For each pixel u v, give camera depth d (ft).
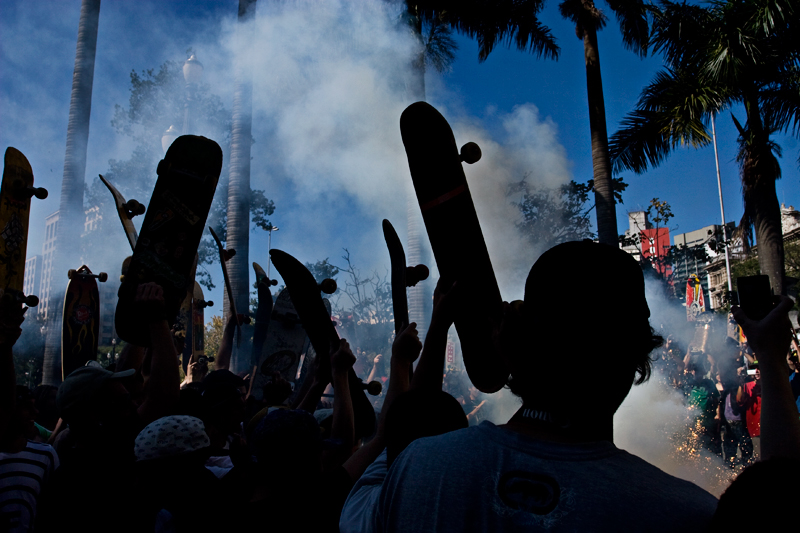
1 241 7.89
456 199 5.47
